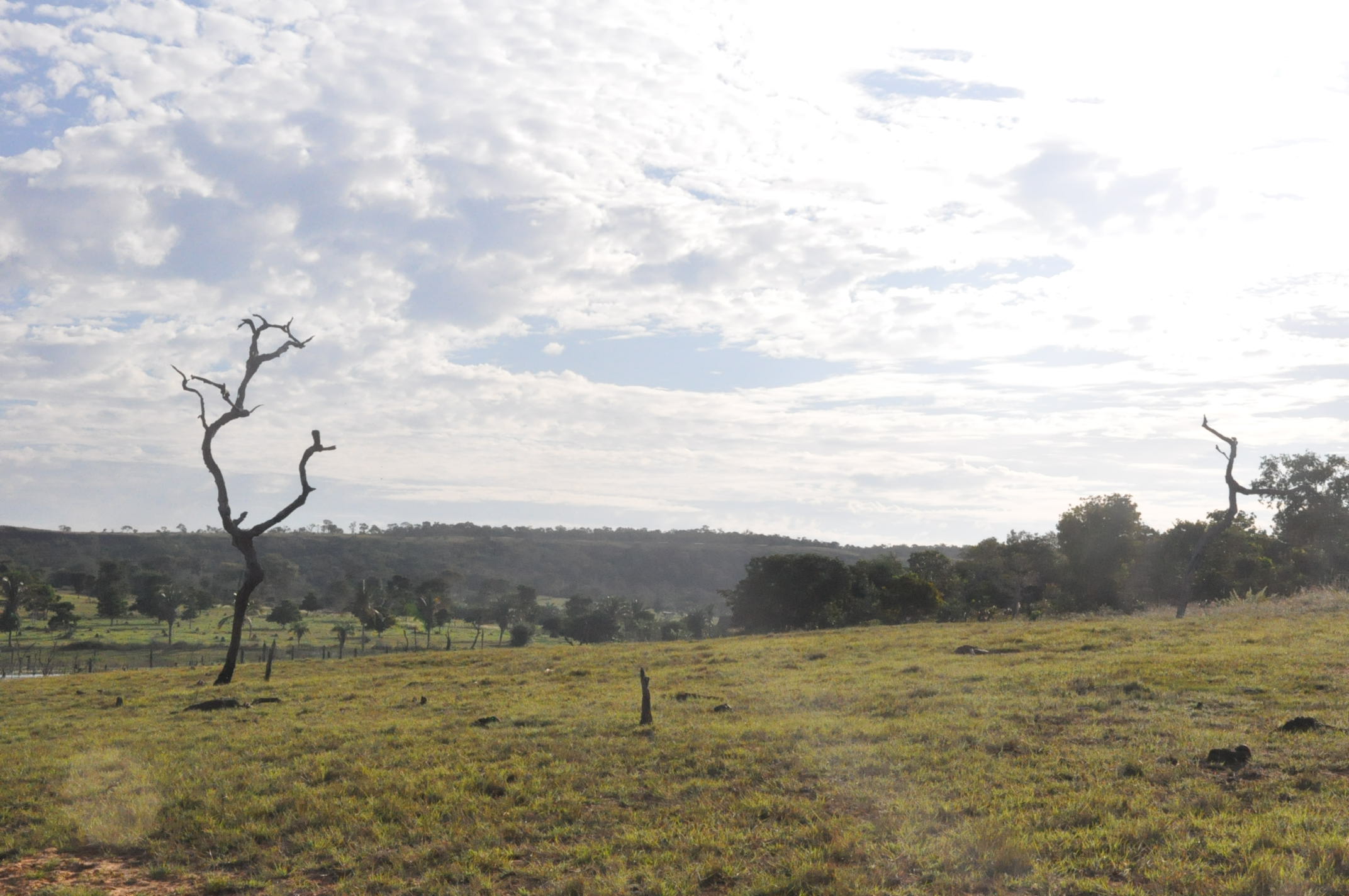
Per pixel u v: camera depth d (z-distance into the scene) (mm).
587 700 22312
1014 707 17750
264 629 133875
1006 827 10914
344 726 19766
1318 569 69688
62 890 10984
